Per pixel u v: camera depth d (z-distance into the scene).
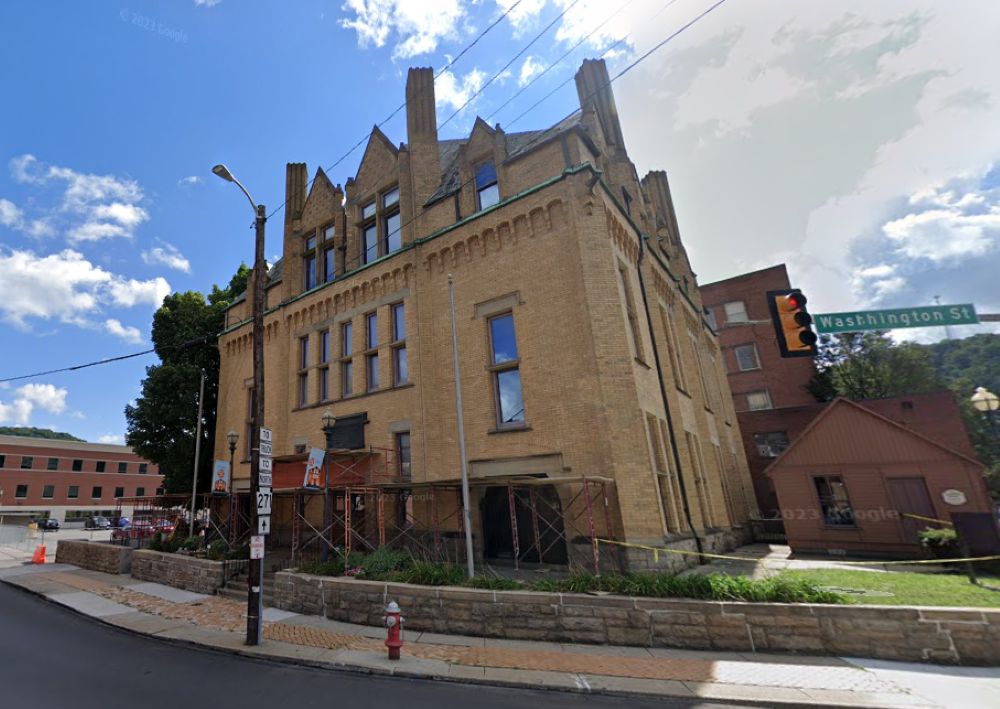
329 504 14.62
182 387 28.34
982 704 5.98
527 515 14.63
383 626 10.27
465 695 6.82
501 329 16.19
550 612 9.06
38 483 63.81
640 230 19.22
